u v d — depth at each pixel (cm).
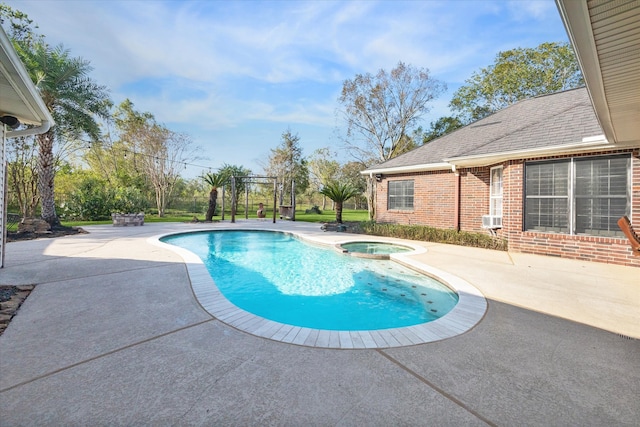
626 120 494
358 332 329
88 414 193
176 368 249
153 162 2545
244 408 202
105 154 2658
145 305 395
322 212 3444
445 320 362
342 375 243
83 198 1744
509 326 345
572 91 1099
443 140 1336
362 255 816
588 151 718
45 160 1255
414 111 2362
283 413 198
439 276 577
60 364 250
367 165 2470
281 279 671
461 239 962
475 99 2564
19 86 418
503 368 256
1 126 568
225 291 594
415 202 1270
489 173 1037
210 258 886
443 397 217
